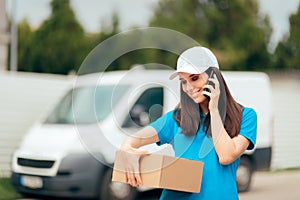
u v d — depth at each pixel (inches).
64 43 1568.7
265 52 1520.7
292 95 579.5
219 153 107.3
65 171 300.5
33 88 421.7
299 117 587.5
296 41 1608.0
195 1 1530.5
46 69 1562.5
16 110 411.8
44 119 341.4
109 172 304.0
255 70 1492.4
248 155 382.0
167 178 105.5
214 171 109.0
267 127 399.9
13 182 323.3
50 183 303.3
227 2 1535.4
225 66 1446.9
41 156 308.3
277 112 563.2
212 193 108.1
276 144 560.4
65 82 439.5
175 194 110.9
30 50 1579.7
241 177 377.1
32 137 323.9
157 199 354.9
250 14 1546.5
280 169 558.6
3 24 704.4
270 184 447.2
